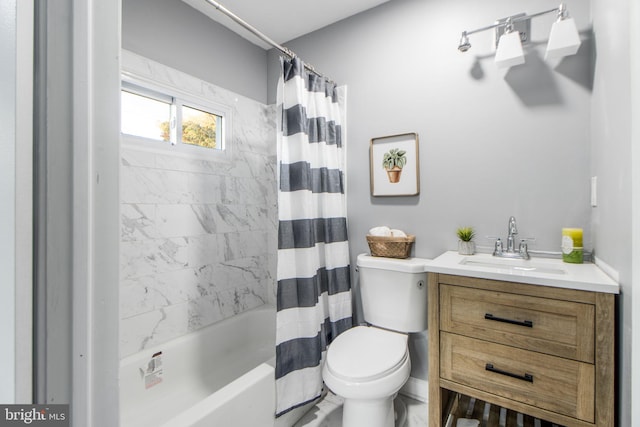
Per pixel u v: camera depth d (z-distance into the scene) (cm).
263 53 247
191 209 192
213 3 134
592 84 135
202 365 190
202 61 200
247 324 221
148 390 162
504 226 159
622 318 96
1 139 35
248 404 135
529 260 144
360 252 205
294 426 162
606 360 100
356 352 144
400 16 189
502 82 158
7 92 35
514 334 117
